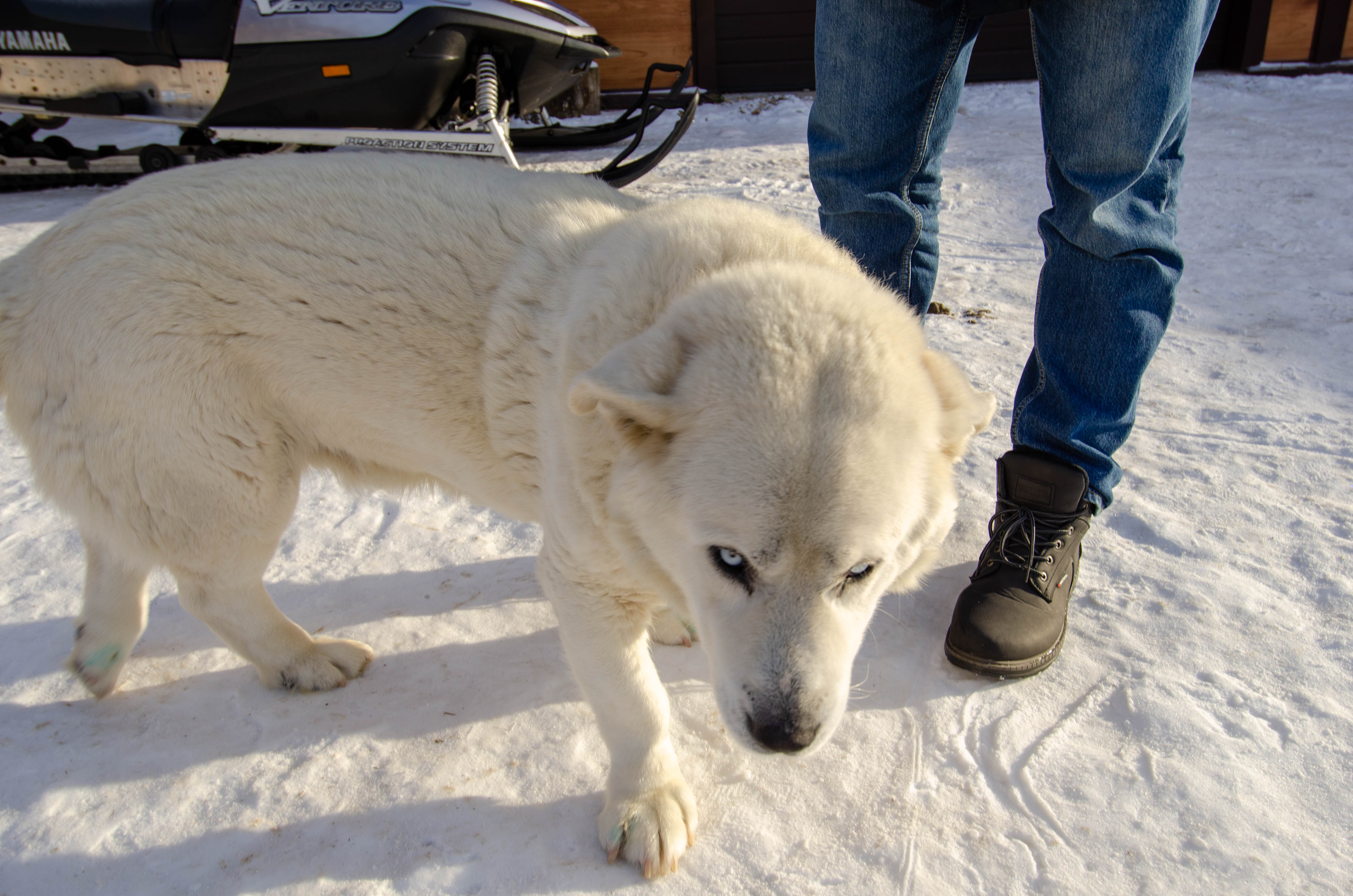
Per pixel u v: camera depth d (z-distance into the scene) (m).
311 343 2.03
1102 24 1.90
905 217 2.44
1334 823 1.68
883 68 2.24
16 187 7.43
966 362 3.80
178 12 6.26
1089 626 2.27
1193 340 4.00
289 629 2.24
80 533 2.35
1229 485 2.83
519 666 2.28
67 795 1.89
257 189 2.03
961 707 2.05
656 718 1.83
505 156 6.03
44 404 2.02
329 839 1.78
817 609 1.58
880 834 1.74
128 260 1.96
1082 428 2.28
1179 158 2.25
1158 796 1.77
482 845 1.76
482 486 2.17
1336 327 4.02
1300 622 2.20
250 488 2.10
